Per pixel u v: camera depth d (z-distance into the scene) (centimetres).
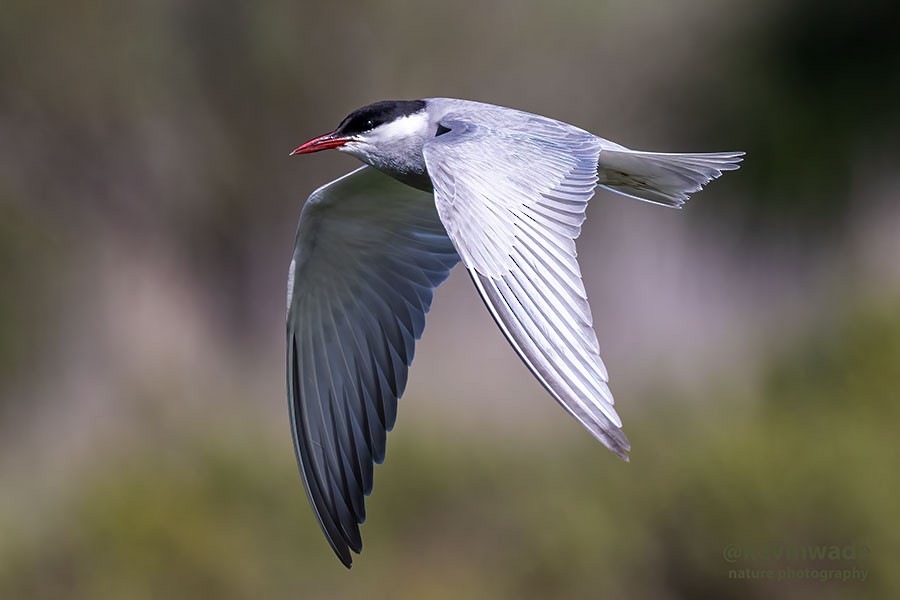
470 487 1201
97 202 2181
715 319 2025
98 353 2033
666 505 1107
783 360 1241
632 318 2023
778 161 2073
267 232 2241
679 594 1103
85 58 2148
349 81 2175
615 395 1328
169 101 2183
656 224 2048
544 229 496
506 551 1154
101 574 1141
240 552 1141
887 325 1214
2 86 2130
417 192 665
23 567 1166
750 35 2147
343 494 669
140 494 1189
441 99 659
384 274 682
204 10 2166
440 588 1126
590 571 1110
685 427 1173
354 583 1138
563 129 577
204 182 2208
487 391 1666
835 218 2056
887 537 1054
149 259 2189
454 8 2127
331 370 678
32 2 2103
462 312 1858
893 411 1133
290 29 2145
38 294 2044
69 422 1919
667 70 2162
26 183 2147
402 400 1509
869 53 2089
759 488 1082
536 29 2125
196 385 1811
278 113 2202
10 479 1493
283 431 1367
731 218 2070
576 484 1165
